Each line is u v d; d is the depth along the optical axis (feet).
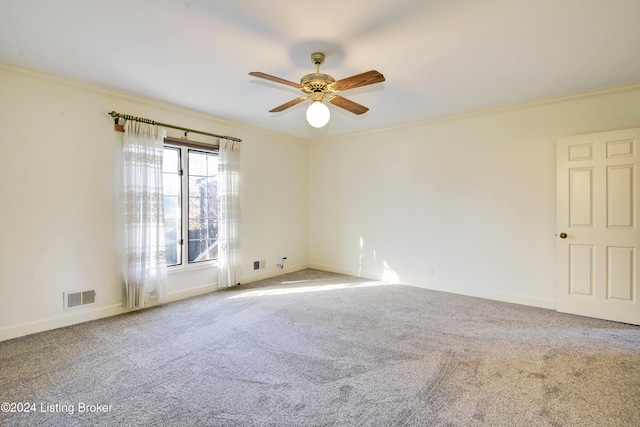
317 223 19.02
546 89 10.82
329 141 18.33
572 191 11.13
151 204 11.78
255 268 16.19
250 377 7.15
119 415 5.84
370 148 16.66
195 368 7.52
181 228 13.16
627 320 10.24
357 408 6.07
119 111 11.17
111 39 7.61
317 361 7.88
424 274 14.89
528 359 7.94
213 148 14.15
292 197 18.22
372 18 6.70
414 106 12.62
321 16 6.64
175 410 6.00
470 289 13.58
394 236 15.88
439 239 14.43
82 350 8.38
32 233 9.42
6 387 6.68
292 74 9.65
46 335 9.30
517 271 12.50
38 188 9.52
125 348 8.53
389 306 12.12
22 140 9.21
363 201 17.01
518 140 12.40
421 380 7.02
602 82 10.23
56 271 9.87
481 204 13.29
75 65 9.03
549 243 11.84
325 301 12.74
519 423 5.63
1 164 8.87
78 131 10.26
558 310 11.48
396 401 6.28
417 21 6.81
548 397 6.38
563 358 7.98
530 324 10.25
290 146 18.07
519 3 6.19
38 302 9.53
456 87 10.62
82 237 10.39
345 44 7.81
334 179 18.20
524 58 8.55
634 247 10.14
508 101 12.06
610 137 10.43
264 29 7.14
